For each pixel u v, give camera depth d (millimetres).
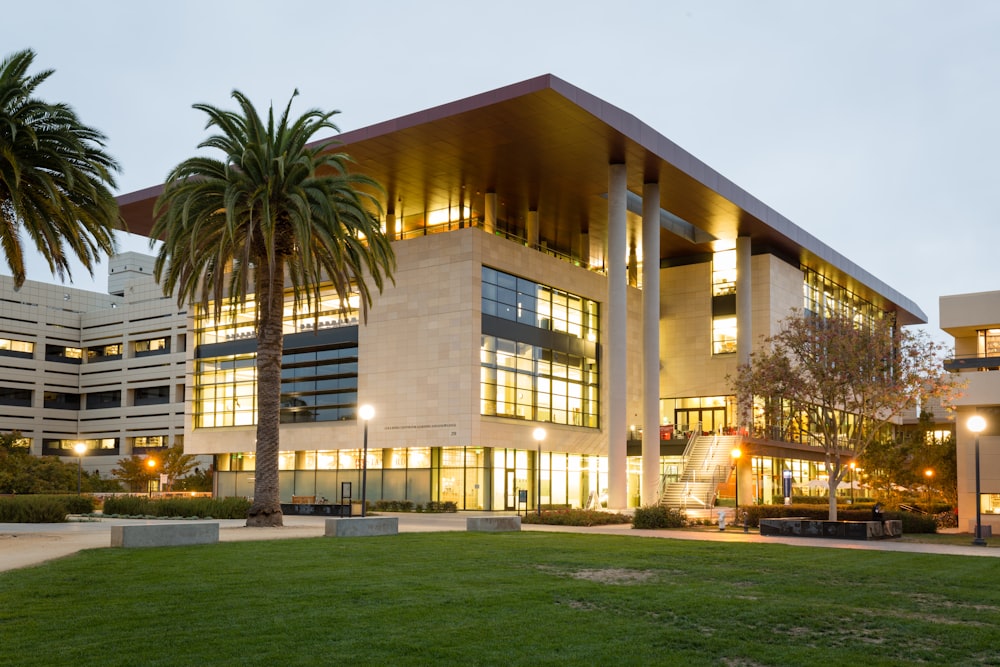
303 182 32938
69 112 28062
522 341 58719
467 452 55062
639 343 70375
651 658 10188
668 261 73688
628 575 18281
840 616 13578
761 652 10727
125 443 114688
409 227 65000
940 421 70750
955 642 11688
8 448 67312
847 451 73500
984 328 44438
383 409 57312
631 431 66125
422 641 10680
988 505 42312
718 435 61188
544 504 59594
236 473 66875
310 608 12883
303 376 62219
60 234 29250
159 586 14922
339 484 60062
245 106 32969
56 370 119688
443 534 29781
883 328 37781
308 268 30672
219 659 9578
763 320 67375
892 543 31703
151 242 48906
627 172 53500
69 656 9625
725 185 57531
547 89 42969
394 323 57500
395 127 48219
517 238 61062
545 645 10695
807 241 70438
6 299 116500
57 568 17312
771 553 24406
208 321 68625
